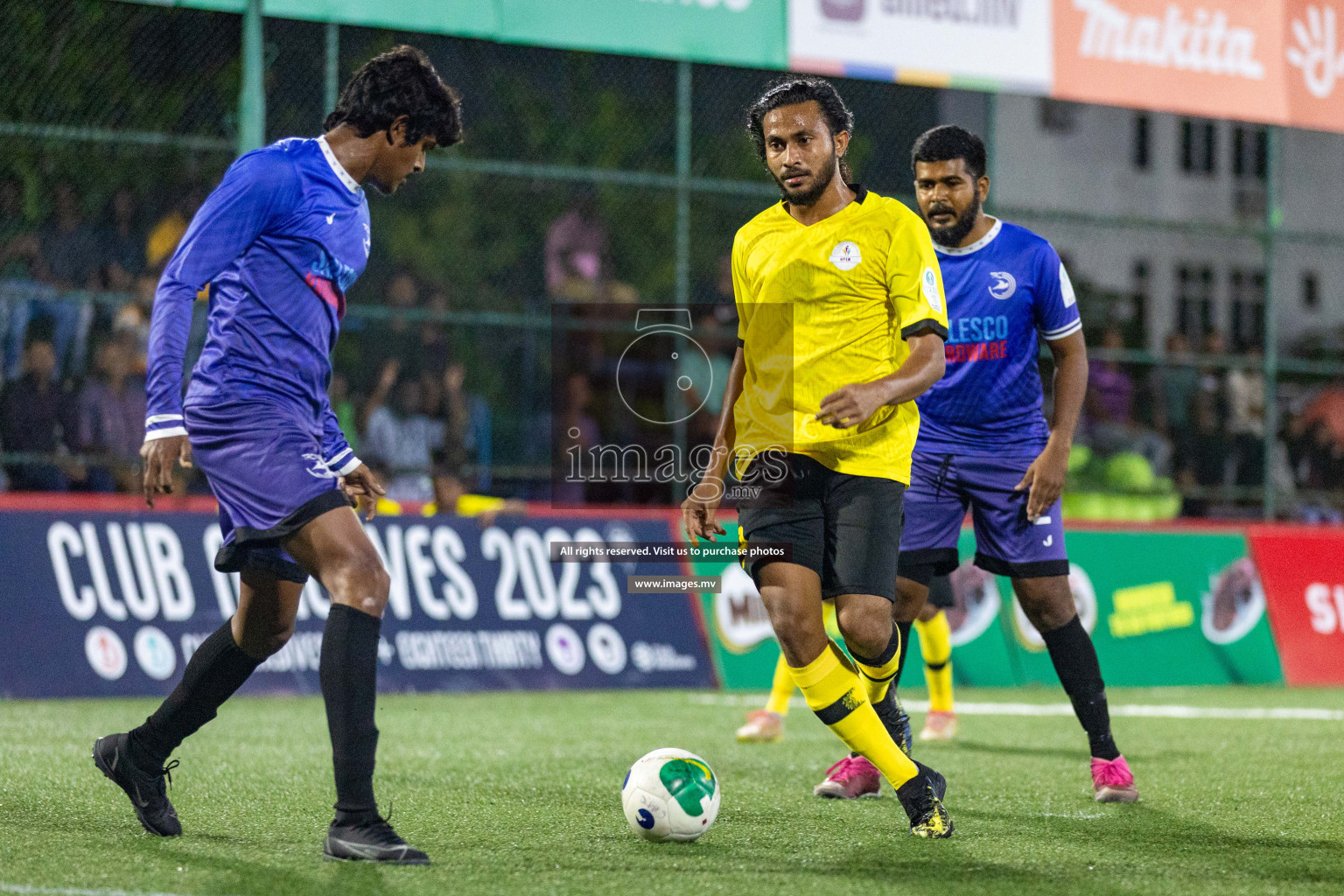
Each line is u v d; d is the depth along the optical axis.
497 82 48.31
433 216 46.41
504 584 29.78
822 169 12.23
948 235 15.66
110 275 34.31
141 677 26.97
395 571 28.95
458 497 31.20
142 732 11.97
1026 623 33.03
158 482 10.71
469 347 45.09
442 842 12.09
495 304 46.62
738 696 29.22
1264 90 33.66
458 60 47.88
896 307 12.06
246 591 11.70
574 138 48.78
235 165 11.06
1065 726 23.77
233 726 22.28
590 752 19.52
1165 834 12.98
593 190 48.47
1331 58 34.31
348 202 11.40
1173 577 34.06
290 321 11.13
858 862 11.35
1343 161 64.25
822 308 12.32
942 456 15.43
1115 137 67.88
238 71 36.00
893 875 10.85
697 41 29.28
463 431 36.09
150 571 27.56
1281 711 27.05
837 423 11.16
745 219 44.09
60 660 26.45
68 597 26.83
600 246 48.38
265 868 10.68
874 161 44.66
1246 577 34.81
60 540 27.05
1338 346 56.78
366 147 11.39
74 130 28.31
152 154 35.06
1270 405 36.44
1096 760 15.30
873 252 12.21
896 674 13.80
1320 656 34.88
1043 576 15.34
